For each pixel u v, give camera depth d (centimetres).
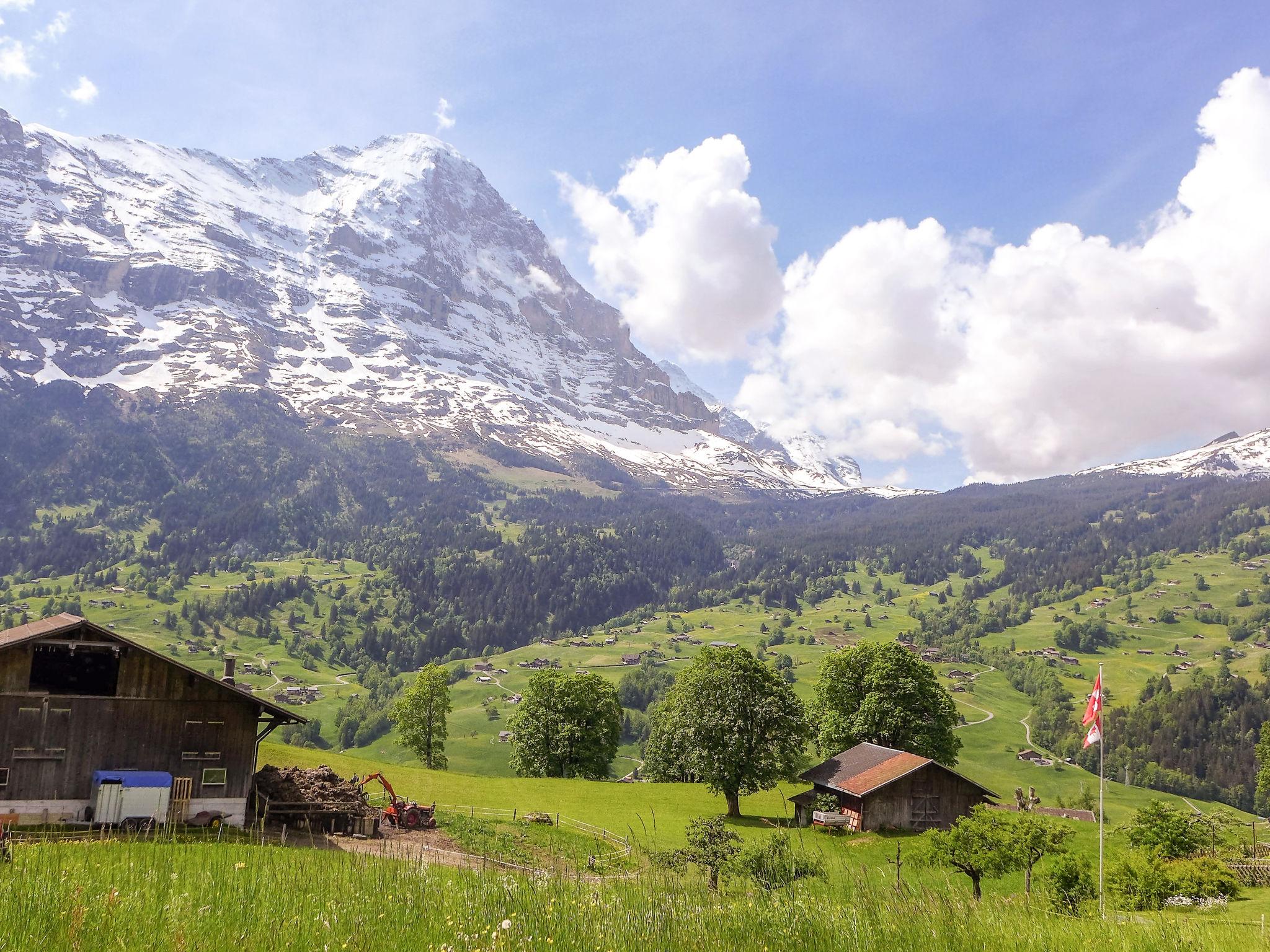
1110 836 6116
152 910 1032
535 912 1108
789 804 7900
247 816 4472
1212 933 1380
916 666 8206
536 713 9725
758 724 7244
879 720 8100
